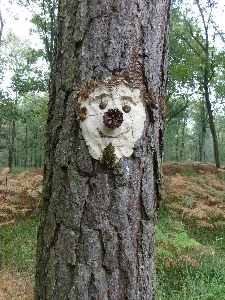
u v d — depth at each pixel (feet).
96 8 4.63
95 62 4.65
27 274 10.57
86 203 4.62
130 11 4.69
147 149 4.94
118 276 4.64
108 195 4.63
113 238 4.60
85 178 4.65
